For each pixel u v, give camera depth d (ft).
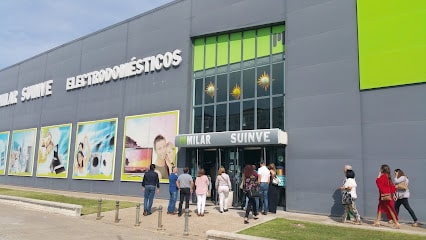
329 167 46.24
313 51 49.67
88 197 65.26
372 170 43.09
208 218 43.55
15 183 98.32
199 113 62.13
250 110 55.98
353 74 45.96
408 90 41.88
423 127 40.47
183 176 45.62
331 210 45.32
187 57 63.87
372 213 42.45
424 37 41.32
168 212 47.11
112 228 39.34
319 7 49.93
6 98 107.76
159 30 69.15
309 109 48.93
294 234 33.88
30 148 95.20
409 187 40.42
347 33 47.06
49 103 91.66
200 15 63.41
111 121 74.43
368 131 43.98
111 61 77.20
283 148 51.39
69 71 87.10
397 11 43.39
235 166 54.90
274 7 54.70
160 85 67.10
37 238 32.55
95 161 76.07
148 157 66.39
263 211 45.75
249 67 57.36
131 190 68.13
